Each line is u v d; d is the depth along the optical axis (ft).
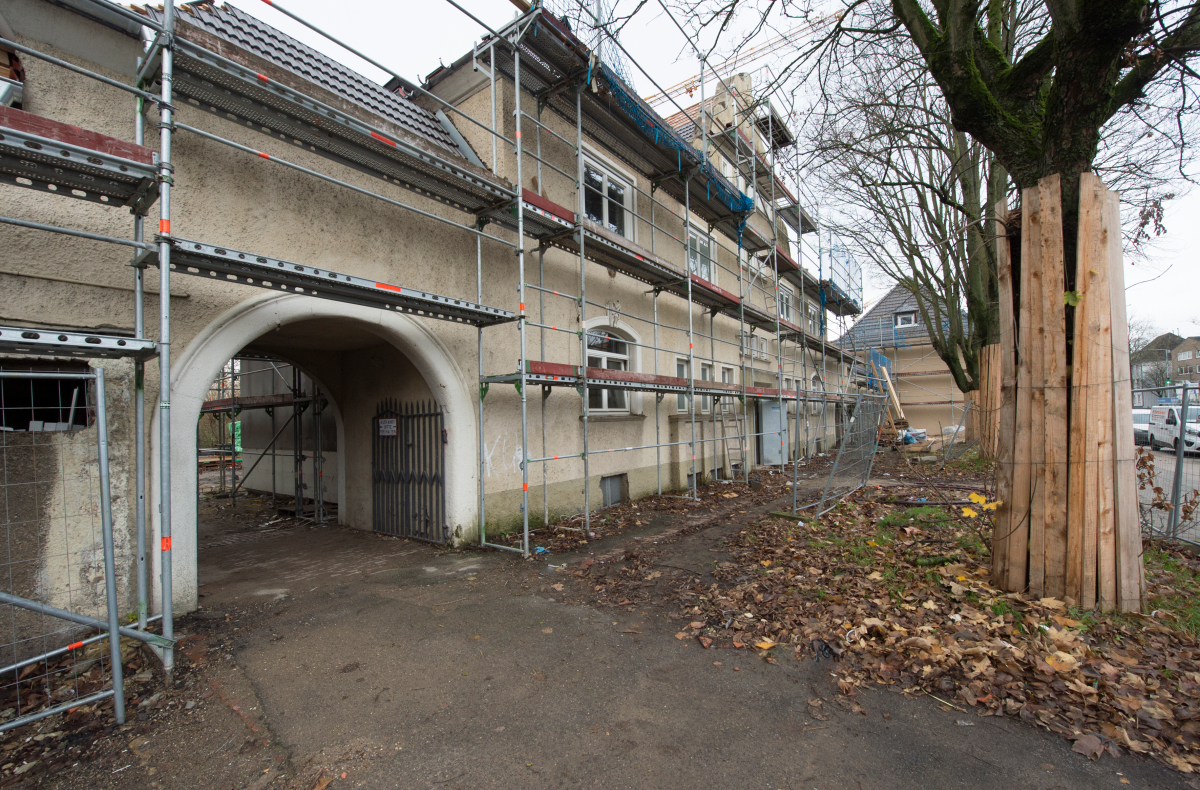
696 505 30.01
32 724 9.37
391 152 16.57
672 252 36.68
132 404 13.02
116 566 12.73
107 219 12.80
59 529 11.82
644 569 17.78
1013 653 10.84
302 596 15.83
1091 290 13.01
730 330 44.86
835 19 18.74
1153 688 9.58
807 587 15.17
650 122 27.63
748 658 11.55
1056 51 13.02
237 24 16.80
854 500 29.40
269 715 9.63
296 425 29.48
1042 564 13.39
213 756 8.57
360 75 20.72
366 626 13.51
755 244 49.03
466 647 12.26
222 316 14.71
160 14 14.08
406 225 19.85
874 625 12.37
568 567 18.29
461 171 17.88
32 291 11.70
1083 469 12.94
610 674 10.96
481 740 8.85
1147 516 19.58
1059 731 8.73
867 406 32.42
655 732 9.01
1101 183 13.20
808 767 8.09
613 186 31.81
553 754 8.48
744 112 22.74
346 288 15.16
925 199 42.68
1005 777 7.79
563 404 26.43
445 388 20.71
